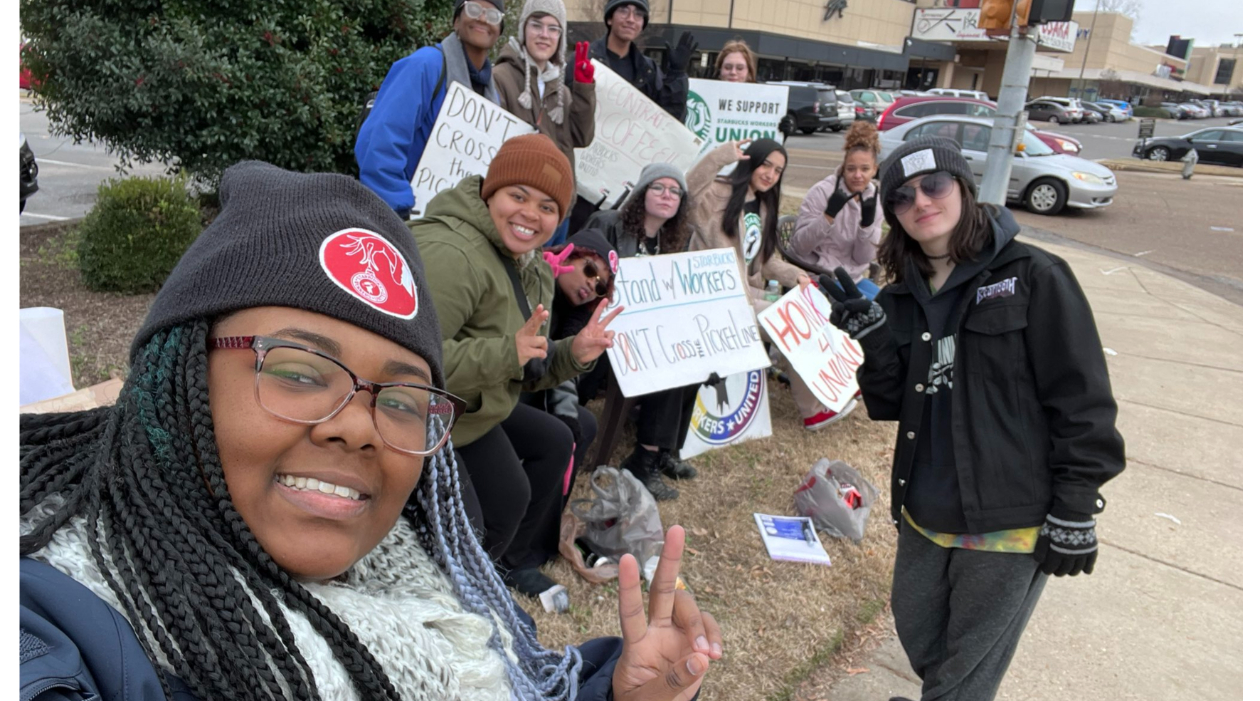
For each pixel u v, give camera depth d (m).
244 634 0.70
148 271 5.25
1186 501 4.14
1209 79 93.88
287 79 5.71
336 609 0.83
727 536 3.41
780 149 4.38
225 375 0.77
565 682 1.19
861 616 2.98
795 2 35.81
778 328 4.17
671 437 3.67
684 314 3.74
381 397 0.83
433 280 2.14
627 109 4.78
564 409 3.14
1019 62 6.02
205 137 5.70
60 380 2.38
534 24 3.63
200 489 0.76
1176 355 6.64
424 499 1.10
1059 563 1.88
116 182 5.38
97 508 0.72
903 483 2.12
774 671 2.61
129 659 0.64
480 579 1.16
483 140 3.42
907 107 17.19
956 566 2.09
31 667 0.58
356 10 6.16
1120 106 50.44
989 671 2.12
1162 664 2.85
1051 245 11.80
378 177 3.19
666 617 1.16
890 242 2.15
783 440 4.50
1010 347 1.94
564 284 3.17
